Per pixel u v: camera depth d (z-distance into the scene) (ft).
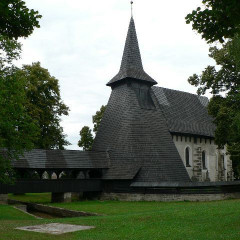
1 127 82.02
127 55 151.53
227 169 175.11
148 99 148.87
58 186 122.93
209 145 165.78
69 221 60.90
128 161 128.16
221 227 46.29
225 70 117.80
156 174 125.18
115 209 92.99
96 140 148.05
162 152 133.59
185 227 48.24
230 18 31.68
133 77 143.54
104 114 151.43
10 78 88.69
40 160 121.80
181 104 167.84
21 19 37.19
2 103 83.76
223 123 114.93
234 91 117.80
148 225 51.65
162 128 143.13
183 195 112.78
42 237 44.88
